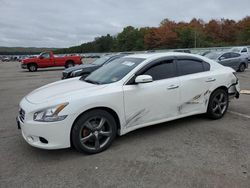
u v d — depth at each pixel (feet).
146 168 12.03
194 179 11.01
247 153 13.37
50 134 12.49
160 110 15.78
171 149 14.02
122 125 14.47
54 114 12.47
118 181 11.02
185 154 13.37
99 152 13.80
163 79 15.98
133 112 14.73
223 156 13.05
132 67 15.40
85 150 13.39
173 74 16.51
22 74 66.90
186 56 17.48
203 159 12.77
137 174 11.54
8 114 22.41
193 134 16.15
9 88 39.73
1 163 12.85
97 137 13.66
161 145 14.57
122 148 14.29
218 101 18.90
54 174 11.70
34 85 42.75
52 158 13.28
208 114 18.69
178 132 16.53
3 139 16.06
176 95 16.30
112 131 14.12
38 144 12.67
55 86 15.92
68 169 12.12
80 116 13.11
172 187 10.48
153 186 10.59
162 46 301.84
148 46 317.01
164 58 16.39
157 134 16.24
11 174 11.77
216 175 11.28
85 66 38.73
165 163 12.46
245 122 18.43
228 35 284.82
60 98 12.98
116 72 15.76
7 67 111.14
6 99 29.99
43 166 12.46
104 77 15.92
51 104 12.61
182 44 286.25
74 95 13.20
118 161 12.80
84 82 16.15
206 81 17.76
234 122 18.43
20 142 15.51
